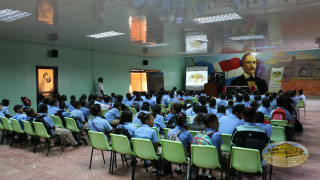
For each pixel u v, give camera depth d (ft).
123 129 13.20
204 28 23.49
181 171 12.91
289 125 17.42
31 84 31.99
